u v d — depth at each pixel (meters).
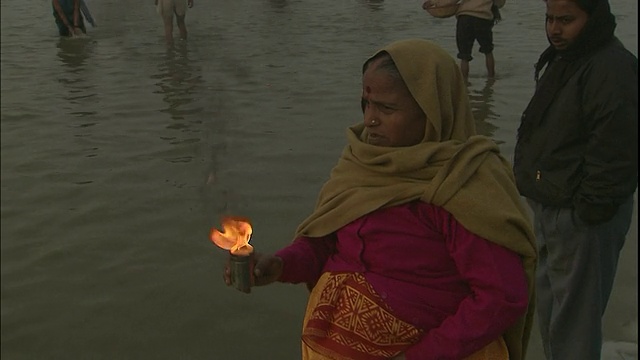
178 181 5.29
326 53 10.60
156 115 7.11
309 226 1.87
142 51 10.92
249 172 5.44
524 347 1.93
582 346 2.70
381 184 1.77
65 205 4.95
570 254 2.67
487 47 8.41
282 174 5.41
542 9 14.98
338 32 12.69
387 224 1.74
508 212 1.67
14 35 12.24
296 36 12.31
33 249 4.33
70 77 9.00
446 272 1.73
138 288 3.89
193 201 4.92
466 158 1.71
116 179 5.38
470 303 1.65
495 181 1.72
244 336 3.47
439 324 1.72
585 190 2.54
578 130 2.59
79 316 3.65
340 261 1.83
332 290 1.80
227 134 6.37
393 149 1.75
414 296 1.72
